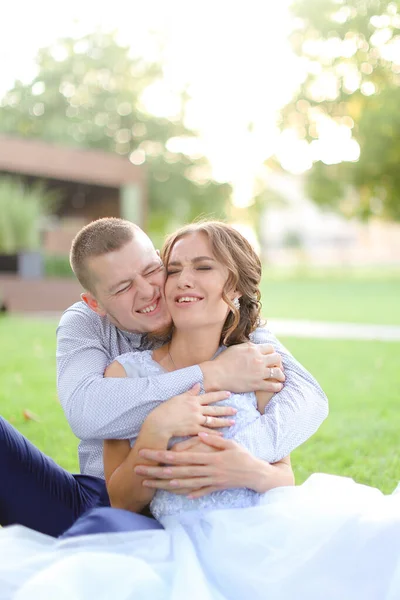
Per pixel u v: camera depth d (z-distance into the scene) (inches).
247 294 75.8
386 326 378.3
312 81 827.4
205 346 74.9
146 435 67.3
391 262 1355.8
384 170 827.4
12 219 456.8
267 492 67.0
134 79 1008.9
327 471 127.7
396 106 759.7
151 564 59.3
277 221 1497.3
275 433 70.2
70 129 959.6
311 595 58.4
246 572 59.7
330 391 200.7
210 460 65.8
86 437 71.2
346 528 59.9
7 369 226.1
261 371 72.2
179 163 1000.2
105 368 76.2
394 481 121.4
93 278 75.2
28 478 74.2
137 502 69.2
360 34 776.3
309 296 625.3
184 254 72.4
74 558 55.7
